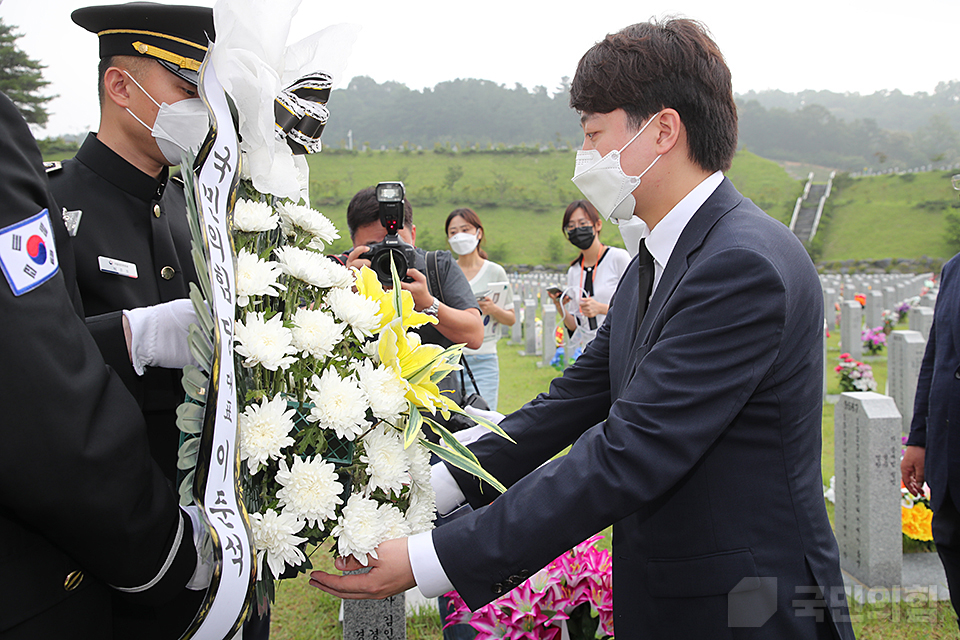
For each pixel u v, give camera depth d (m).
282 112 1.38
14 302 0.90
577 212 4.80
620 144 1.48
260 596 1.19
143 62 1.49
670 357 1.28
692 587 1.37
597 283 4.80
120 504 0.95
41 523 0.94
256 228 1.26
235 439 1.05
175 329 1.24
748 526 1.35
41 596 1.07
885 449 3.30
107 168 1.66
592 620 2.18
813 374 1.38
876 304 13.13
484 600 1.31
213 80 1.09
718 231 1.38
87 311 1.58
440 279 2.91
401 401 1.29
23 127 1.04
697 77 1.42
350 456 1.26
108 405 0.97
